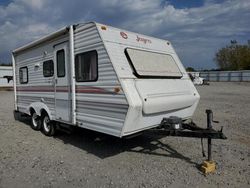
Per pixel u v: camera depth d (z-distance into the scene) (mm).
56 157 5086
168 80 5352
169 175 4168
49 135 6777
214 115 9672
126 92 4215
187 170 4355
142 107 4355
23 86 8094
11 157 5098
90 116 5020
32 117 7789
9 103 14891
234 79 49656
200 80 36000
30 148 5707
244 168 4426
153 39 5809
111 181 3973
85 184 3883
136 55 4922
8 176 4184
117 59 4555
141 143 5934
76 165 4645
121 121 4312
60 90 5988
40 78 6910
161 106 4750
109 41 4680
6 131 7477
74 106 5406
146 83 4703
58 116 6180
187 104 5641
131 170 4391
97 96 4785
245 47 62125
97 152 5363
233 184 3836
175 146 5684
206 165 4281
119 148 5609
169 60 5797
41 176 4180
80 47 5156
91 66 4906
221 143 5910
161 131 4652
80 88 5242
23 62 7934
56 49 6020
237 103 13516
